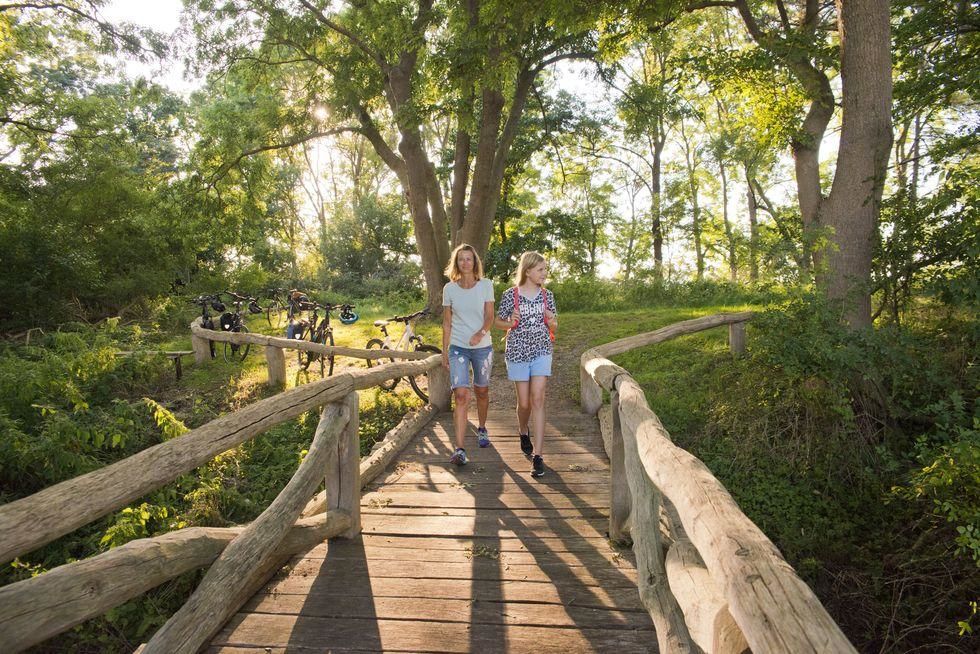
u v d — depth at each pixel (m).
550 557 3.70
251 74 16.47
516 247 25.25
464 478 5.23
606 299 19.67
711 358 9.81
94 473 1.96
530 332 5.09
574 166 31.78
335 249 37.34
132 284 17.89
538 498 4.72
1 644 1.56
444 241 17.25
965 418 5.48
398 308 22.52
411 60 15.27
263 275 25.64
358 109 16.28
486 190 15.30
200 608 2.55
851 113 7.53
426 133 32.28
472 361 5.50
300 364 11.02
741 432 6.70
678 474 2.00
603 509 4.47
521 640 2.86
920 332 7.15
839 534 5.39
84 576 1.87
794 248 7.03
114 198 18.34
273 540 3.03
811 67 9.56
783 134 10.22
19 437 5.34
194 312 19.06
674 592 2.03
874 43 7.36
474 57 11.25
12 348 11.21
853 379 6.47
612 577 3.44
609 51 12.40
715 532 1.51
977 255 6.24
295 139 17.00
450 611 3.12
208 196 17.12
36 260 15.25
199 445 2.41
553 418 7.41
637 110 17.42
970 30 8.89
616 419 3.90
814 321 6.46
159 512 4.77
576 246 33.22
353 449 4.01
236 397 9.06
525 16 10.34
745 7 10.27
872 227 7.43
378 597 3.26
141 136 30.69
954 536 4.75
